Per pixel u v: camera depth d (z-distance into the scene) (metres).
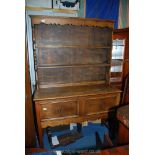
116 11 2.55
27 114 1.72
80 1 2.35
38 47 2.07
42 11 2.23
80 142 2.20
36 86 2.25
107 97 2.20
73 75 2.43
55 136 2.34
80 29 2.30
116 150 1.12
